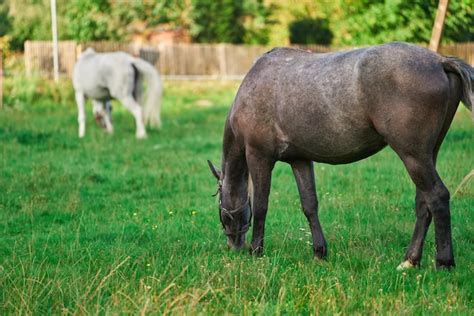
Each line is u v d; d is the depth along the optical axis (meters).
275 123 7.31
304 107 6.86
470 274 6.57
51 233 9.48
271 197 11.41
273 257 7.59
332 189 11.67
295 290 6.24
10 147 17.20
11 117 23.98
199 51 35.59
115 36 37.78
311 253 7.89
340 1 26.22
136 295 6.11
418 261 6.95
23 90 28.53
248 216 8.30
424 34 22.94
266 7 38.34
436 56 6.40
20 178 13.20
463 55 26.78
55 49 32.12
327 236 8.63
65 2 38.69
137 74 20.41
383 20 24.11
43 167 14.30
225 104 29.05
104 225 9.92
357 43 25.20
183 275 6.81
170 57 35.03
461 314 5.61
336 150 6.84
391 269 6.92
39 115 25.14
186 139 18.72
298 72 7.03
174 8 38.22
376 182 12.04
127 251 8.16
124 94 19.97
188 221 9.96
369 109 6.41
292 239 8.53
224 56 35.94
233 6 38.62
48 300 6.25
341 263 7.25
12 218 10.43
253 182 7.66
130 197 11.99
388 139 6.38
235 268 6.89
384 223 9.13
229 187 8.20
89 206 11.28
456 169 12.12
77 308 5.87
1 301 6.23
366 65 6.41
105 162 15.40
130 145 17.92
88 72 20.23
